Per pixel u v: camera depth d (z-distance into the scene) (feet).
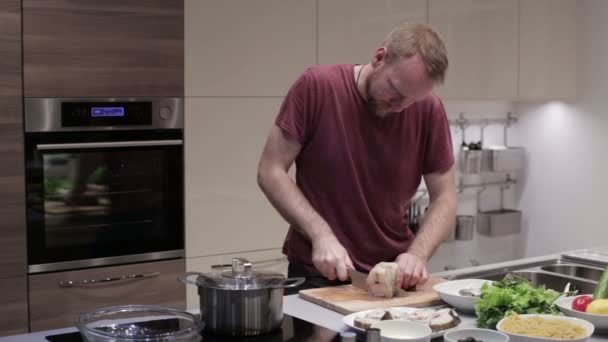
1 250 9.52
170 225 10.58
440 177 7.91
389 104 7.09
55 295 9.88
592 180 13.75
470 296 6.29
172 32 10.28
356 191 7.50
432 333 5.47
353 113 7.41
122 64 10.00
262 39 10.93
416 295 6.71
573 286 7.66
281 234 11.48
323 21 11.37
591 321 5.76
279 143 7.43
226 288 5.48
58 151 9.77
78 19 9.68
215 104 10.69
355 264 7.61
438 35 6.93
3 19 9.24
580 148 13.93
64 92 9.68
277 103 11.19
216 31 10.59
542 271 8.03
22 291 9.68
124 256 10.33
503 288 6.10
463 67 12.60
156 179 10.46
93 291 10.12
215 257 10.93
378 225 7.70
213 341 5.42
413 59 6.73
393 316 5.84
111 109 9.99
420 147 7.83
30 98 9.50
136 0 10.02
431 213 7.79
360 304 6.39
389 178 7.61
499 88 13.07
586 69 13.76
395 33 6.95
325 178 7.51
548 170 14.57
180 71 10.39
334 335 5.58
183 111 10.49
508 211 15.02
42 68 9.53
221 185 10.87
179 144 10.48
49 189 9.78
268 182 7.37
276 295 5.64
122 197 10.28
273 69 11.07
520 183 15.14
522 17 13.24
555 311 5.96
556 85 13.75
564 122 14.21
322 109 7.41
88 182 10.03
